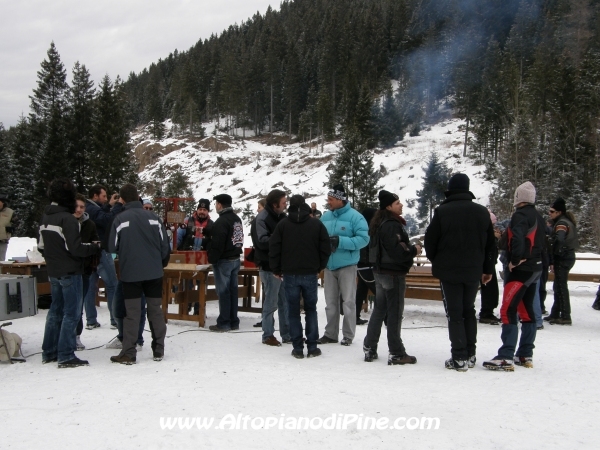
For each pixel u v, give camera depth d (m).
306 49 89.06
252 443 3.30
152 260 5.46
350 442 3.34
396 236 5.41
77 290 5.30
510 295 5.29
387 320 5.54
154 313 5.54
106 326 7.60
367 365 5.44
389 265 5.46
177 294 7.96
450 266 5.22
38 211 37.59
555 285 8.41
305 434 3.46
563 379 4.93
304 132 66.69
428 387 4.56
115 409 3.88
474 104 53.56
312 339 5.85
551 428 3.63
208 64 93.44
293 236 5.78
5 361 5.43
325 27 88.38
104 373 4.96
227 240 7.14
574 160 36.31
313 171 51.12
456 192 5.38
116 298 6.04
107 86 39.44
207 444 3.27
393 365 5.44
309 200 43.34
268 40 92.06
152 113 79.12
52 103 47.16
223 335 7.02
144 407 3.93
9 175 41.06
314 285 5.84
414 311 9.66
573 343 6.79
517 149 33.59
